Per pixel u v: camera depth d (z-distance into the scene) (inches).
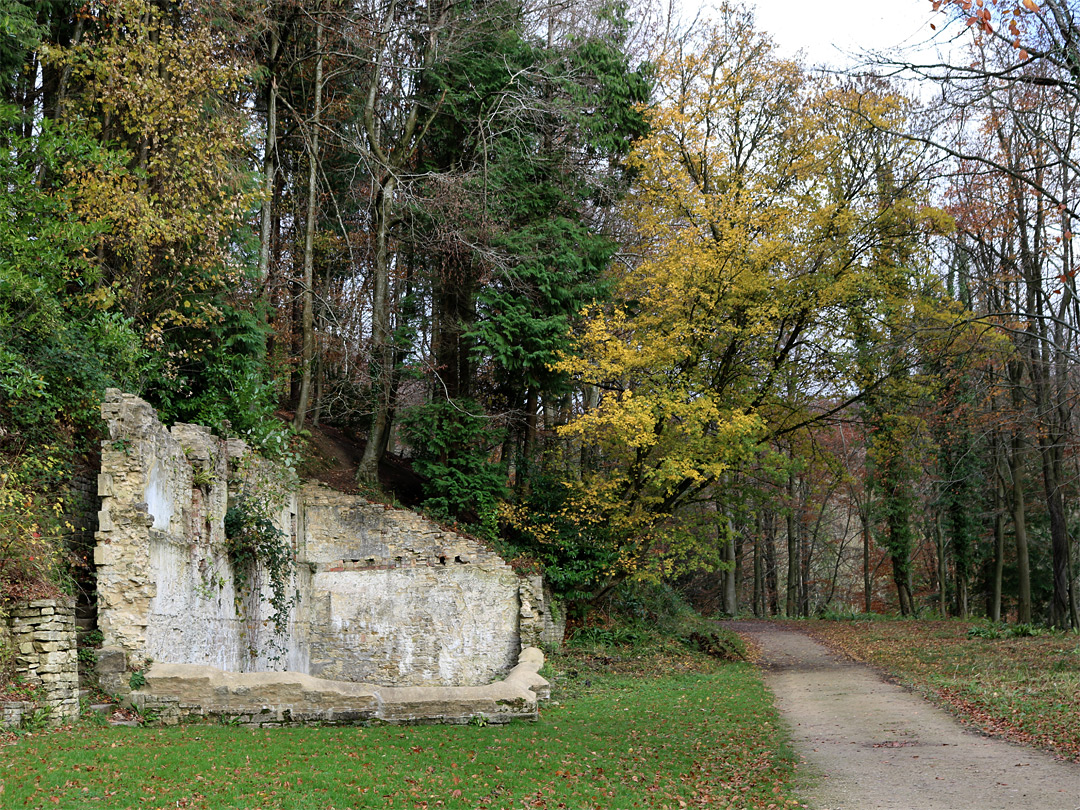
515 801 350.6
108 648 495.8
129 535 515.8
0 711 406.6
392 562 840.3
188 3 753.0
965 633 1065.5
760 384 895.7
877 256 859.4
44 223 597.6
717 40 1021.2
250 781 351.3
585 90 1011.3
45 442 546.9
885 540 1524.4
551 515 930.1
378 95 1072.8
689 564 917.8
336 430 1107.3
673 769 426.3
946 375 812.6
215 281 740.0
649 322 853.2
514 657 823.7
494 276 996.6
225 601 657.0
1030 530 1385.3
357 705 503.8
